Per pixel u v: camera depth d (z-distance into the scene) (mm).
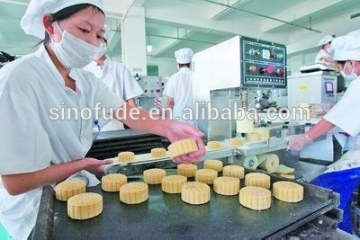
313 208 590
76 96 843
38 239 411
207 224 540
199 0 4977
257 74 1368
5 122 576
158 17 4828
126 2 4145
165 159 944
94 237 495
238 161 1122
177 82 2641
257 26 6273
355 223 1157
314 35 6516
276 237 499
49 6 694
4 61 1612
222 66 1405
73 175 747
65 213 589
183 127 934
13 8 3760
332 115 1290
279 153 1436
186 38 6812
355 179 1191
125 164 878
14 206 711
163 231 515
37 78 698
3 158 569
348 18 5754
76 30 706
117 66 2127
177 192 713
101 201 599
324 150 1581
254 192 628
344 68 1398
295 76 2234
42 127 654
